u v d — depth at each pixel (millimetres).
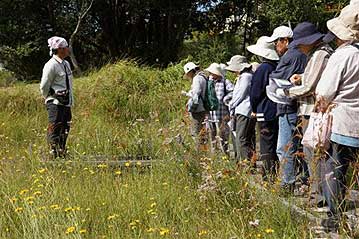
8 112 13719
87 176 7215
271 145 6738
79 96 14625
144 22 32031
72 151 9328
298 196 5801
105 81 14828
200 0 31438
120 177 7301
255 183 6094
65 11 32062
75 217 5438
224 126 9164
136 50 32000
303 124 5504
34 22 32094
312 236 4789
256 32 30453
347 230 4738
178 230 5430
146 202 6148
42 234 5215
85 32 32375
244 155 7676
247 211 5551
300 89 5680
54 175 7188
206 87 9398
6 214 5785
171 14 30297
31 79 31156
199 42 28859
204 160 6801
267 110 6703
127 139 10367
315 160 4895
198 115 9453
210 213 5766
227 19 32219
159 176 7188
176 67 15648
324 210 5176
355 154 4762
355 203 5070
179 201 6129
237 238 4922
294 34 5891
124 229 5539
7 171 7465
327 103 4773
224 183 6105
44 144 9516
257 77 6738
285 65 6352
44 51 32219
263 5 27594
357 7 4812
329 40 5586
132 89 14617
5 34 32031
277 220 5352
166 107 13883
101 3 31188
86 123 12336
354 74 4699
